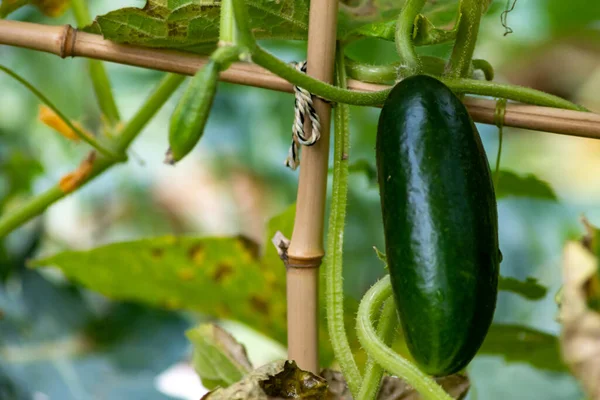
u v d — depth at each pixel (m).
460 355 0.75
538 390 1.44
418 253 0.75
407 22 0.84
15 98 1.86
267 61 0.77
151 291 1.16
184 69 0.89
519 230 1.84
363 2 0.90
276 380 0.83
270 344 1.95
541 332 1.06
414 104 0.78
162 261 1.11
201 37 0.89
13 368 1.50
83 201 2.02
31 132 1.85
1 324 1.53
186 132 0.73
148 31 0.88
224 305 1.16
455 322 0.75
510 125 0.86
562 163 2.00
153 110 1.06
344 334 0.85
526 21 1.56
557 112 0.85
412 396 0.92
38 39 0.89
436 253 0.75
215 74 0.73
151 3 0.86
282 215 1.05
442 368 0.75
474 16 0.85
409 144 0.77
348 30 0.91
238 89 1.88
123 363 1.56
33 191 1.68
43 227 1.67
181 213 2.13
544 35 1.61
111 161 1.06
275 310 1.14
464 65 0.86
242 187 2.15
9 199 1.59
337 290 0.85
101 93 1.06
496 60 1.79
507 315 1.73
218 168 2.14
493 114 0.85
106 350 1.56
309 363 0.87
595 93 1.95
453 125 0.77
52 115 1.04
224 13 0.76
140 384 1.53
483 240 0.76
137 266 1.12
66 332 1.56
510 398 1.45
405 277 0.76
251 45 0.75
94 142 1.05
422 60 0.89
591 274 0.97
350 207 1.72
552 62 1.94
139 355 1.57
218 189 2.15
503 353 1.11
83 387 1.51
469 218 0.76
